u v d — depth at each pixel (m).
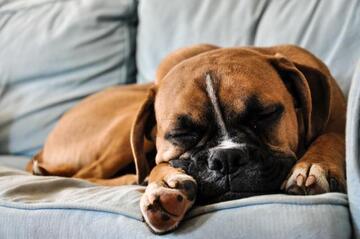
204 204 0.77
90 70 1.41
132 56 1.43
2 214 0.79
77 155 1.14
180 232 0.69
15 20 1.51
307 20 1.13
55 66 1.42
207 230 0.68
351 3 1.09
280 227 0.66
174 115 0.84
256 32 1.19
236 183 0.75
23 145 1.42
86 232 0.73
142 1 1.38
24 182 0.86
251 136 0.80
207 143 0.81
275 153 0.80
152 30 1.33
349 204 0.69
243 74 0.83
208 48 1.07
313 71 0.88
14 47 1.47
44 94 1.43
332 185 0.74
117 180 1.00
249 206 0.69
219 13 1.24
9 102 1.45
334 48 1.09
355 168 0.67
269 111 0.81
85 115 1.17
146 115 0.91
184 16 1.29
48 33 1.45
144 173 0.91
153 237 0.69
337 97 0.95
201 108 0.82
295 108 0.87
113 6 1.43
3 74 1.46
